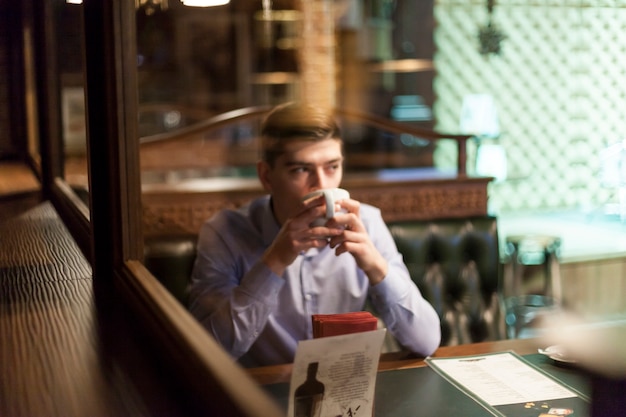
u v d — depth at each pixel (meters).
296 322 1.50
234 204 2.55
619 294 1.45
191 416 0.69
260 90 6.35
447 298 2.03
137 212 1.26
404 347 1.42
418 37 6.15
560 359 1.25
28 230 1.83
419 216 2.70
